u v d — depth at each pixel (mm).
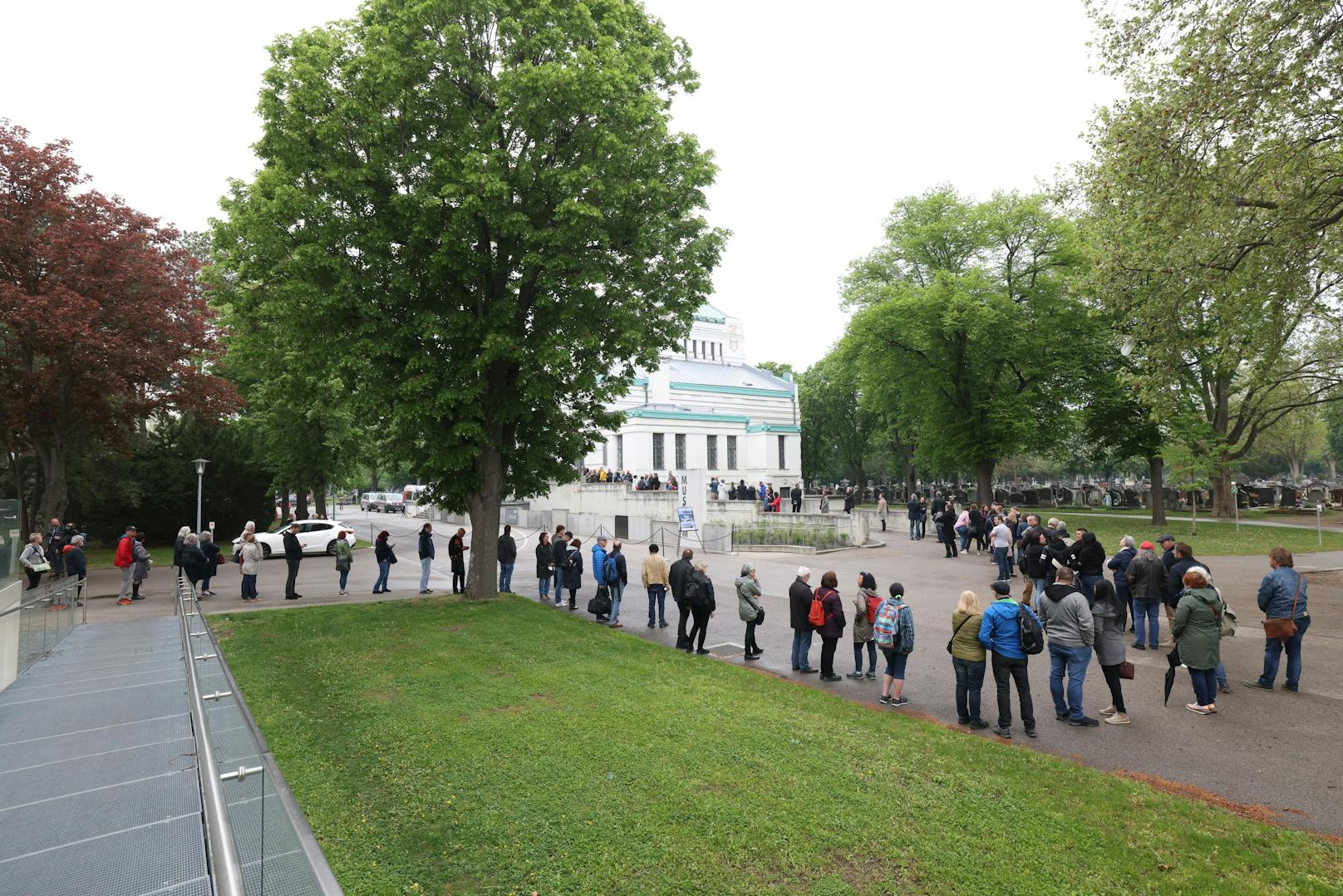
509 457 17000
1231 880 5074
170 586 20062
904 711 9242
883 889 4926
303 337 14094
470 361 14430
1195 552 23594
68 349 20953
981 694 9984
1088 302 32031
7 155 21672
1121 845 5504
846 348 37844
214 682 6066
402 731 7781
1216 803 6551
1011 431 33656
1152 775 7199
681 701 8922
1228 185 13656
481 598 16453
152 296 23219
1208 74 12781
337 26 14438
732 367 68062
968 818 5902
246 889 3094
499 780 6531
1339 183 13977
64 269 21438
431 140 14047
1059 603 8758
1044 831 5703
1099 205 16750
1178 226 14180
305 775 6676
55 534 19312
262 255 13703
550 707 8633
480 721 8102
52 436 23312
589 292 14633
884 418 58844
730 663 11383
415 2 13477
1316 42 12281
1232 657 11250
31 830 4742
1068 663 8781
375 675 10062
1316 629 12930
